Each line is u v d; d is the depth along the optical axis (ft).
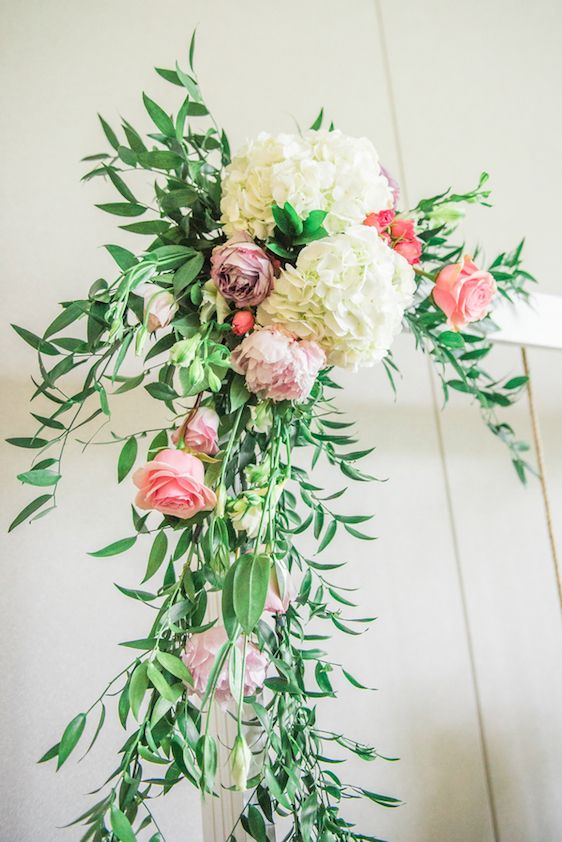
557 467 5.33
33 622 3.56
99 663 3.63
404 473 4.69
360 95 5.43
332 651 4.13
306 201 2.42
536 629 4.80
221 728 2.87
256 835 2.23
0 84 4.28
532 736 4.54
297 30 5.33
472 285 2.76
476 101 5.95
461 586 4.65
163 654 2.04
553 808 4.44
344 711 4.06
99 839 1.93
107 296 2.40
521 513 5.04
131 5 4.81
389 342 2.49
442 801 4.15
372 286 2.35
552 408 5.46
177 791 3.62
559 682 4.75
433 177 5.53
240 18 5.13
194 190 2.62
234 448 2.51
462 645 4.53
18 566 3.60
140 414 4.05
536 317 4.03
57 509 3.75
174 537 3.97
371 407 4.72
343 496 4.43
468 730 4.37
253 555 2.03
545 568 4.99
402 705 4.22
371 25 5.68
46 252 4.11
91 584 3.72
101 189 4.34
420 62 5.80
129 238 4.33
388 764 4.07
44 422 2.62
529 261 5.72
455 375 5.06
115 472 3.92
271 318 2.42
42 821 3.32
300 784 2.43
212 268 2.42
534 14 6.57
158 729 2.08
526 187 5.92
